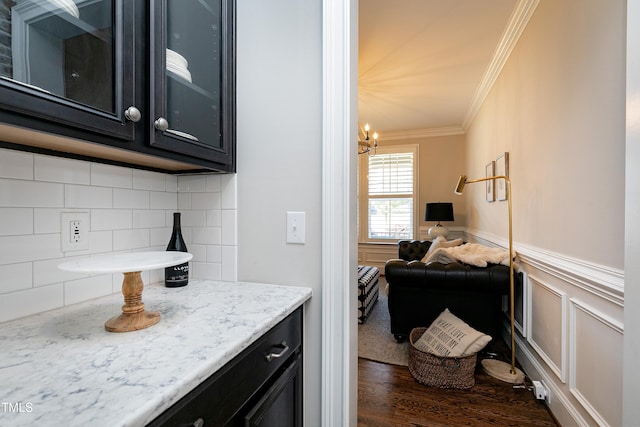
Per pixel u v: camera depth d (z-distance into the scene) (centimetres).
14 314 78
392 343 264
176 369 55
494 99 323
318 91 112
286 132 116
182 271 114
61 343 66
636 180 88
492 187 330
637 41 89
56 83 61
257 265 120
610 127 126
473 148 448
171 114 90
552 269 175
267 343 84
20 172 79
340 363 108
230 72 114
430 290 249
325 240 109
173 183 129
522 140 236
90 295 97
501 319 268
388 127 534
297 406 105
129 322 74
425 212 513
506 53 274
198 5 103
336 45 107
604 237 130
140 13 78
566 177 164
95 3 69
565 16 166
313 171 112
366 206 582
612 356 123
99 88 69
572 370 152
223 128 111
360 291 310
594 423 134
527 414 172
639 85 88
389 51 286
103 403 45
